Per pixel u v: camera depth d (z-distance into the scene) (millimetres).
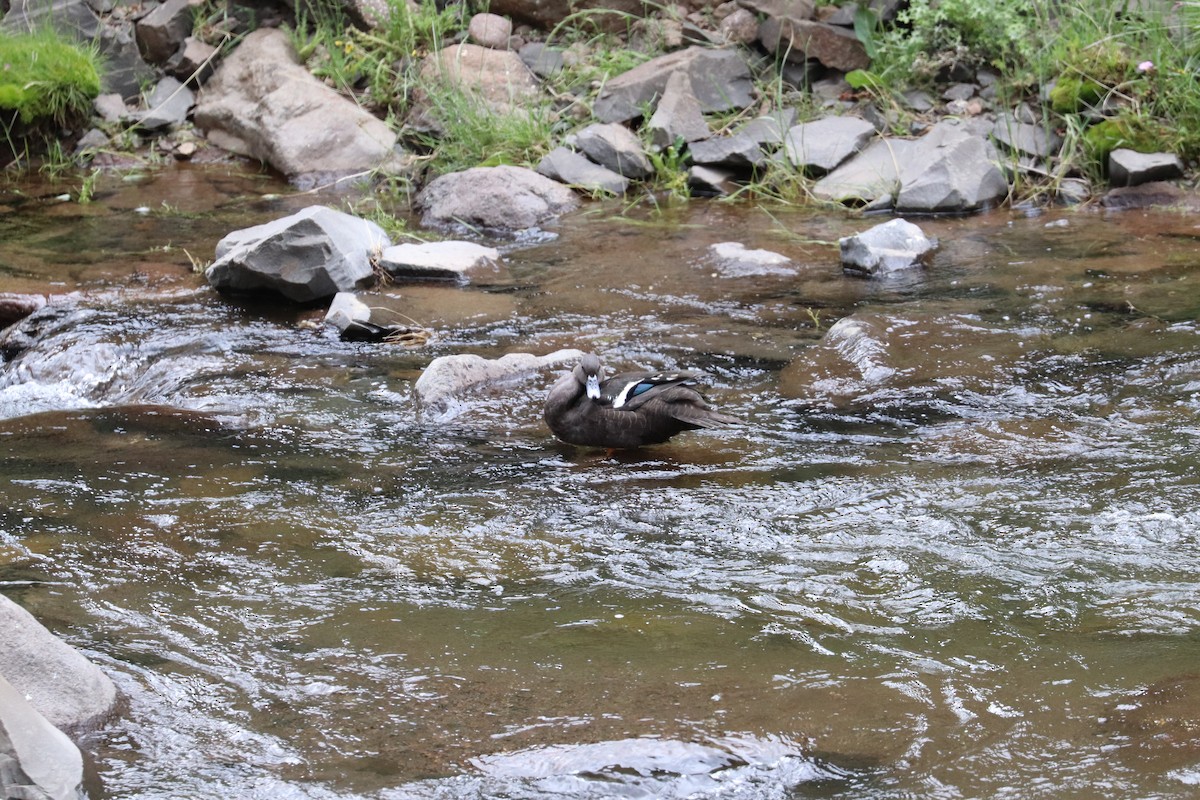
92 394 10828
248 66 18578
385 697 5828
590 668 6070
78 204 16047
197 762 5328
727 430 9289
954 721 5543
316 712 5707
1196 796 4926
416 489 8383
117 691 5832
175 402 10109
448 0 19516
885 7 17906
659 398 8758
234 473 8648
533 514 7977
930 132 16391
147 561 7312
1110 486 8086
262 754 5387
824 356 10508
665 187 16469
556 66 18422
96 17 19328
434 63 18172
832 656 6156
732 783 5121
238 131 18172
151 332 11531
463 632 6473
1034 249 13633
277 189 16734
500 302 12297
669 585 7012
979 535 7484
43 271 13266
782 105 17359
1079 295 11984
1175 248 13414
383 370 10664
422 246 13320
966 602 6699
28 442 9258
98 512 7980
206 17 19578
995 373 10117
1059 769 5156
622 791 5074
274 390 10234
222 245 12836
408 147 17719
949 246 13906
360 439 9273
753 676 5957
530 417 9664
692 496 8195
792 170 16281
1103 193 15523
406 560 7359
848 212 15492
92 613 6656
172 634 6445
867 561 7219
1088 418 9258
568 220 15359
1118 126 15773
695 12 18797
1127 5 17062
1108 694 5719
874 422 9344
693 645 6297
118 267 13438
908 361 10359
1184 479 8133
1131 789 4996
